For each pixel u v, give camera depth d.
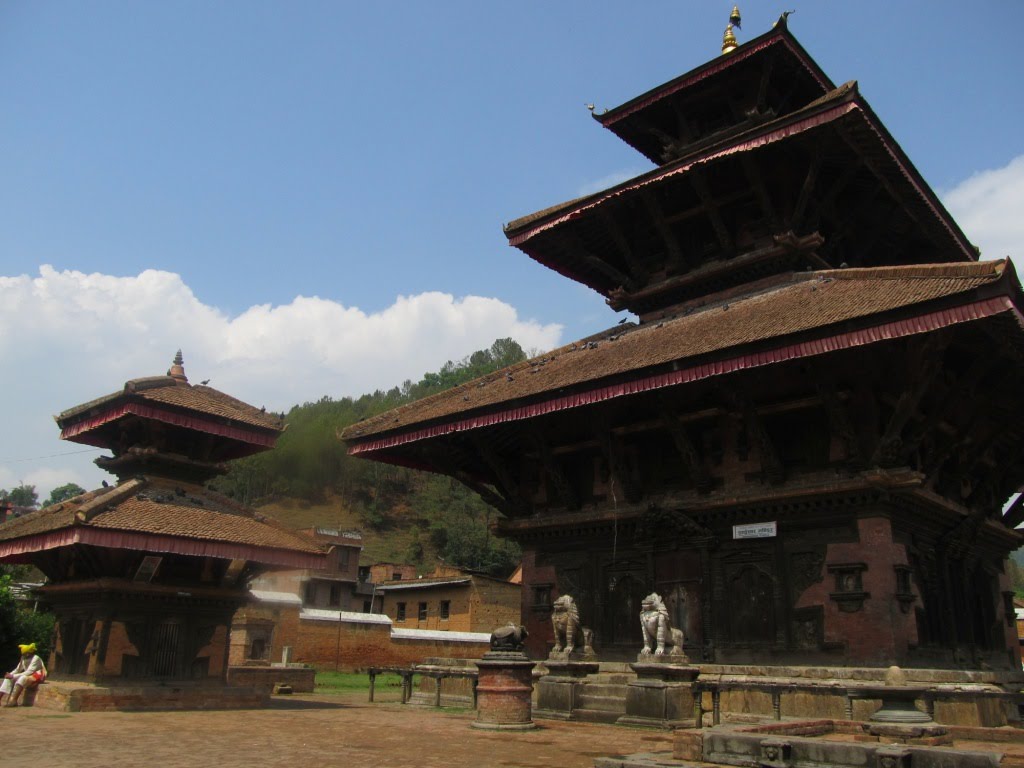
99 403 20.44
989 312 13.45
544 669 20.03
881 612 16.27
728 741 9.02
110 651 17.92
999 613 22.42
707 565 19.06
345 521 121.31
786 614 17.61
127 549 17.64
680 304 24.30
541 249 26.53
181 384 21.77
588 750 12.17
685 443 19.11
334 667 43.53
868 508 16.94
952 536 19.14
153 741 12.41
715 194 23.84
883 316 14.49
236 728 14.59
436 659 22.97
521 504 23.72
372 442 23.09
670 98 26.34
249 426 21.64
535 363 25.31
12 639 26.84
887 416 18.08
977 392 18.73
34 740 12.30
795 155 21.81
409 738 13.48
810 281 20.45
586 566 21.84
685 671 16.06
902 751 7.96
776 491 17.95
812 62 24.78
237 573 20.34
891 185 21.73
